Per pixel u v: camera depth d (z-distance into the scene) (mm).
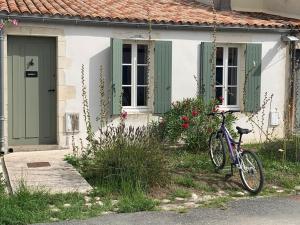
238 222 6270
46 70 10695
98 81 10875
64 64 10586
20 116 10586
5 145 10156
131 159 7672
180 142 10781
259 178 7535
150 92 11367
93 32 10766
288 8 13523
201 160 9523
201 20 11594
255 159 7629
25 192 6898
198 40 11688
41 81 10680
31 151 10398
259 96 12289
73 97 10719
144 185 7516
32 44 10547
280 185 8219
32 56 10570
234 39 11992
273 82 12523
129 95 11359
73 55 10648
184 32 11539
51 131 10828
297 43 12695
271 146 10164
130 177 7555
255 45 12172
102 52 10867
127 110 11289
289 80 12688
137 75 11422
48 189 7398
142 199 7004
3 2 10383
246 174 7859
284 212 6707
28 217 6242
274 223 6242
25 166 8961
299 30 12445
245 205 7023
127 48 11289
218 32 11828
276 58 12516
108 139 8406
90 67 10797
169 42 11320
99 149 8305
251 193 7672
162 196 7434
